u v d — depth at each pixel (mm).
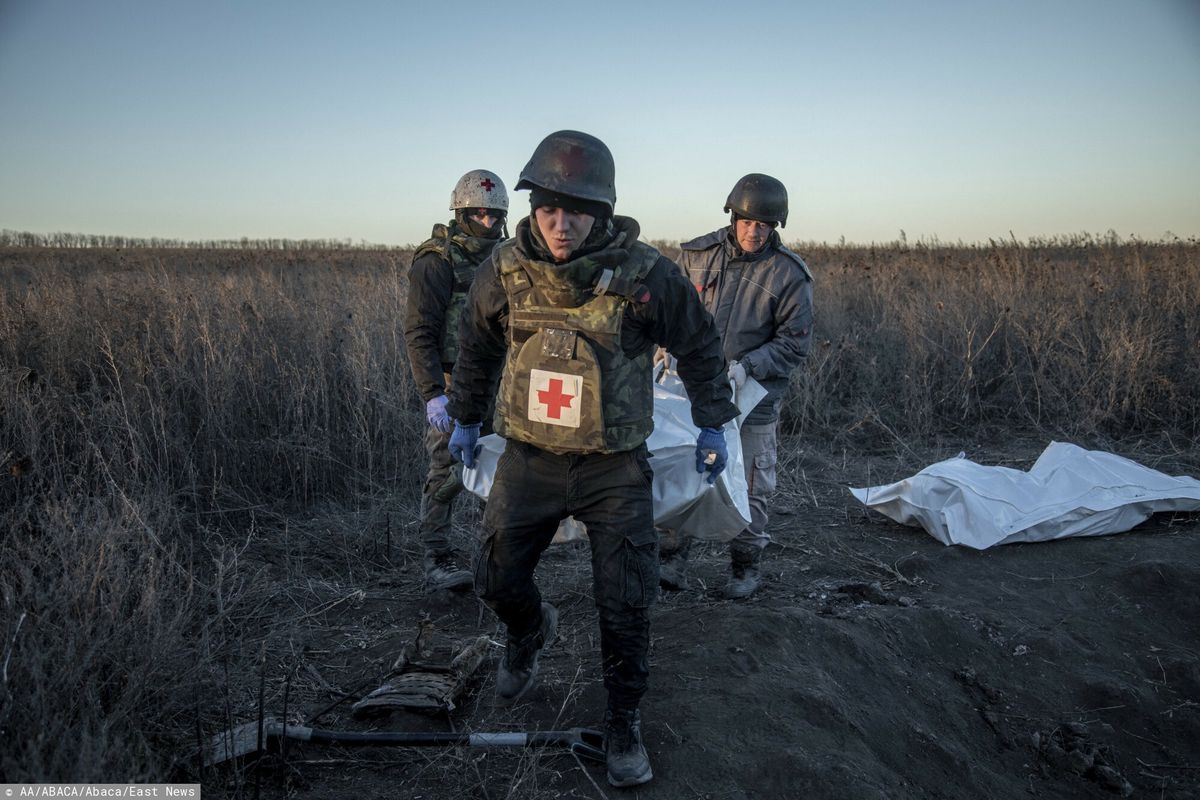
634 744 2484
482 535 2514
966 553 4434
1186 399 6707
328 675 3143
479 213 3588
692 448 3043
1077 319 7762
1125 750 3207
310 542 4461
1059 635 3680
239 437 5078
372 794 2447
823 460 6266
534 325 2324
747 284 3680
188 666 2756
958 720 3203
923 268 11922
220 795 2365
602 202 2174
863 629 3473
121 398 4598
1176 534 4621
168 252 25688
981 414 7172
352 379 5531
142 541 3188
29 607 2531
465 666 2990
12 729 2115
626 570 2391
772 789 2502
